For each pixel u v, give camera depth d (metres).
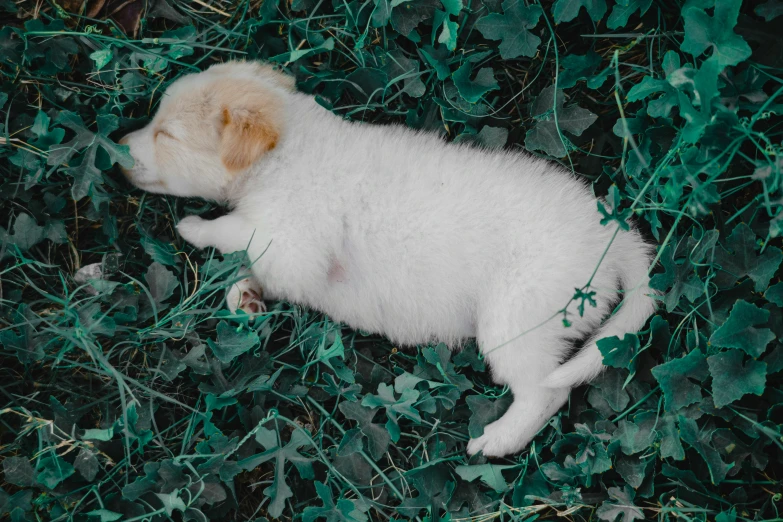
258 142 0.77
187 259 0.82
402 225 0.78
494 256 0.77
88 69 0.82
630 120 0.79
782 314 0.74
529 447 0.81
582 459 0.78
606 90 0.82
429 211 0.77
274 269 0.79
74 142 0.79
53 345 0.80
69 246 0.82
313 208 0.78
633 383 0.80
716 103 0.72
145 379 0.81
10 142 0.79
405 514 0.80
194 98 0.78
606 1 0.80
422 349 0.82
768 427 0.74
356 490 0.80
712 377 0.74
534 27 0.81
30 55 0.80
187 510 0.77
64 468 0.76
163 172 0.79
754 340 0.73
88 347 0.76
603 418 0.80
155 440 0.80
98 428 0.79
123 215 0.83
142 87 0.82
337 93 0.84
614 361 0.77
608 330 0.78
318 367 0.83
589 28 0.81
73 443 0.78
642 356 0.79
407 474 0.80
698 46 0.73
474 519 0.80
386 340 0.85
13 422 0.79
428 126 0.84
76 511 0.77
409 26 0.81
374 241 0.78
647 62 0.81
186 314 0.80
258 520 0.79
